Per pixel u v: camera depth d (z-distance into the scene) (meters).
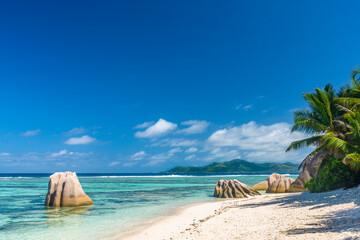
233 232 11.16
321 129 21.77
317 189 21.27
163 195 35.25
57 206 23.34
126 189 45.88
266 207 17.67
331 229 8.76
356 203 12.48
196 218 17.50
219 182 33.72
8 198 30.94
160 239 12.06
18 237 13.43
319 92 21.36
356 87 21.56
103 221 17.36
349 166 19.91
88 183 65.50
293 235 8.83
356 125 18.16
